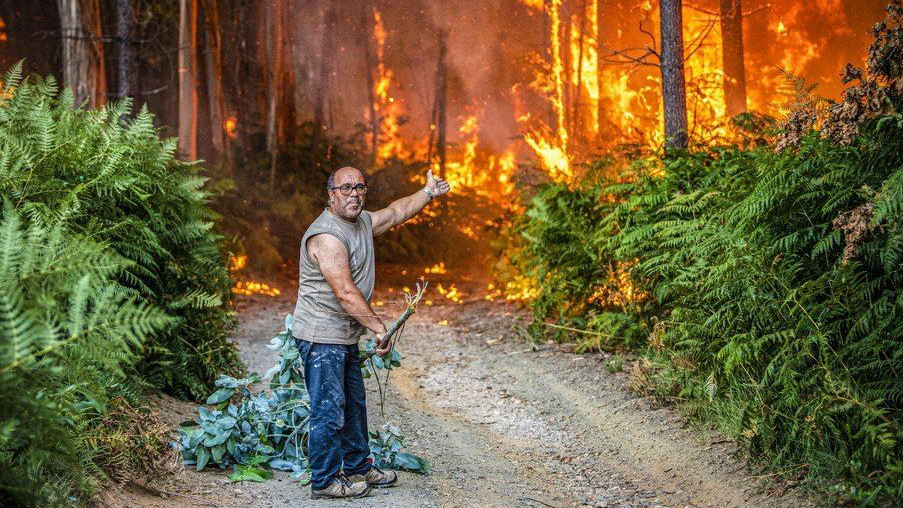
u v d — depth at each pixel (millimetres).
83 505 3719
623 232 7453
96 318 3254
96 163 5477
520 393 7398
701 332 5945
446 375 8328
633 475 5441
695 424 5777
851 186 5066
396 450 5262
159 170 6051
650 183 7863
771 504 4543
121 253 5520
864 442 4398
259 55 19656
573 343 8633
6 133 5273
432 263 19094
